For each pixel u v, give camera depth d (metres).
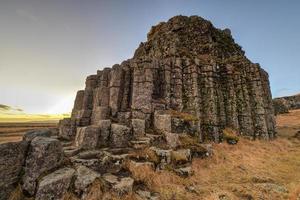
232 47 38.53
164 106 21.38
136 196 9.30
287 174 14.21
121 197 8.85
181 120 18.75
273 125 27.53
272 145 22.88
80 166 9.93
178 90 23.17
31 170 8.48
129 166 11.33
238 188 11.30
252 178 13.11
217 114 22.52
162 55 30.47
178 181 11.70
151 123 18.72
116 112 19.45
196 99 22.28
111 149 12.95
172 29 35.50
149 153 12.87
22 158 8.81
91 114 20.33
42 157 8.84
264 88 28.66
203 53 31.97
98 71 25.55
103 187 9.07
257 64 28.86
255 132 24.61
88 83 24.84
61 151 9.96
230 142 20.83
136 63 22.62
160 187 10.66
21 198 7.95
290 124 41.25
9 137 34.56
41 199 7.59
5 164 8.09
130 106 20.91
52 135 18.86
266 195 10.52
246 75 27.77
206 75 24.28
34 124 62.66
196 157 15.53
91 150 12.47
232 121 24.00
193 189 10.98
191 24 36.16
